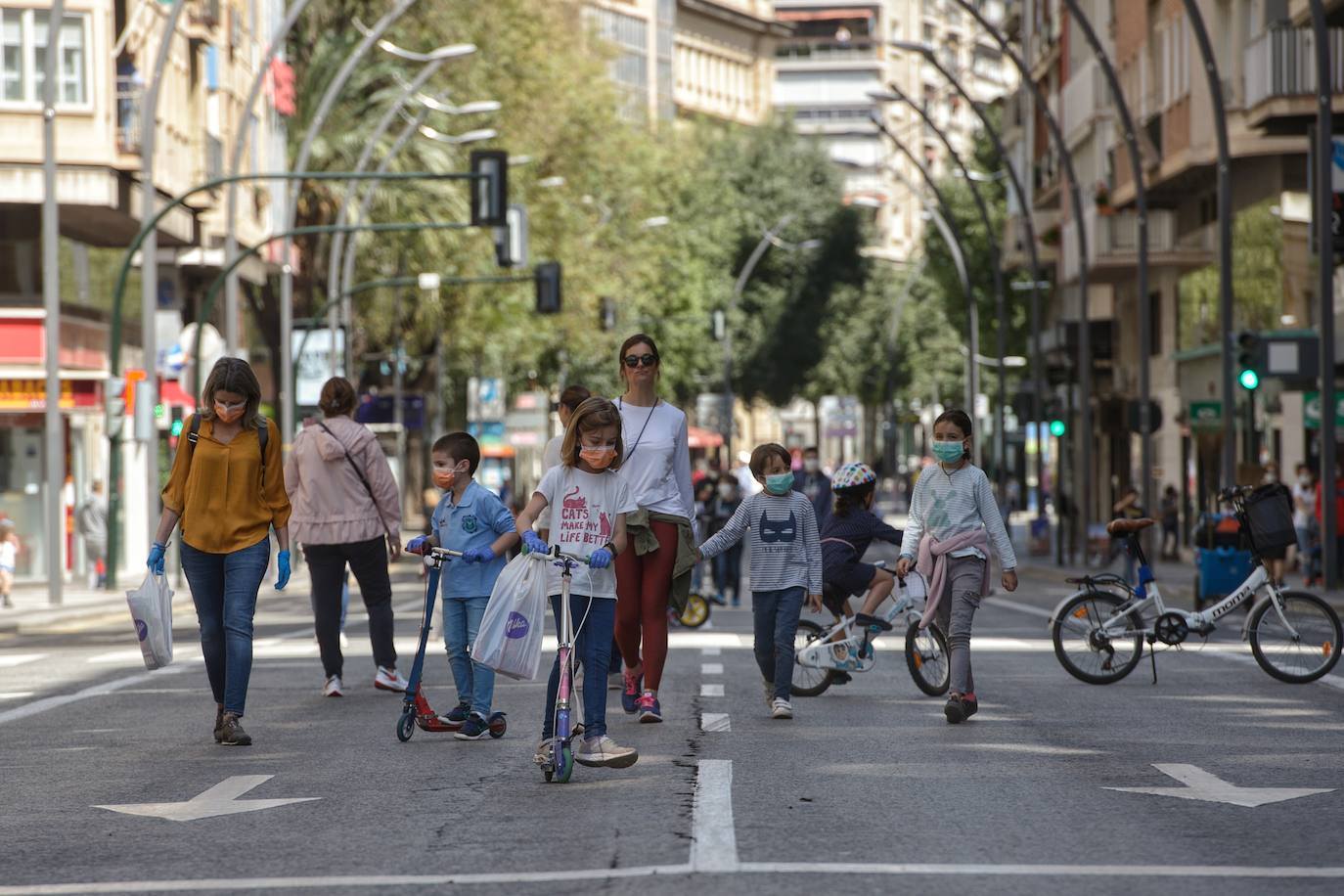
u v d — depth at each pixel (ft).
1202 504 291.38
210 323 316.60
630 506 68.08
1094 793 63.10
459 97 321.52
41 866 52.70
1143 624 102.83
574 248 364.17
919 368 574.97
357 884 48.91
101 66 235.61
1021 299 504.84
